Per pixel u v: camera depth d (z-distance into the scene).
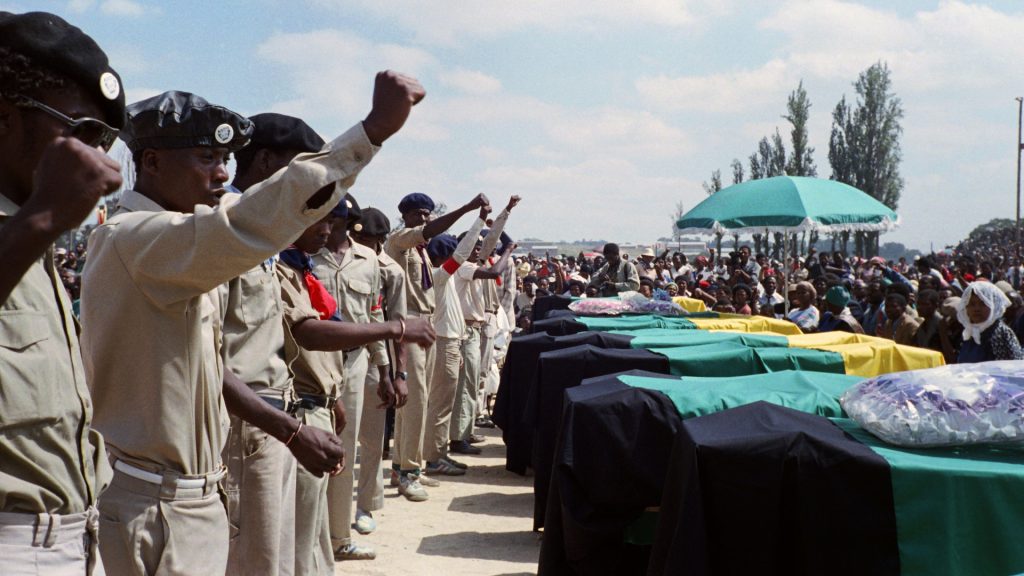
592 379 4.87
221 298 2.67
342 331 3.43
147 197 2.56
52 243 1.45
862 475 3.08
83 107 1.76
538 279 26.33
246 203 1.98
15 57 1.68
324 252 5.01
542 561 4.26
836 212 10.32
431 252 8.23
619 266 14.52
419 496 7.07
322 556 4.21
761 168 54.47
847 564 3.08
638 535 4.20
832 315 10.02
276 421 2.80
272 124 3.71
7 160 1.73
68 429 1.78
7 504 1.71
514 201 8.97
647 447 4.10
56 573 1.75
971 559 2.99
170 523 2.33
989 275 14.63
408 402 7.07
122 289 2.24
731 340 6.82
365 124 1.92
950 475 3.01
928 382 3.34
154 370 2.28
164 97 2.53
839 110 62.34
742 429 3.37
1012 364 3.49
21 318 1.70
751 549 3.16
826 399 4.14
